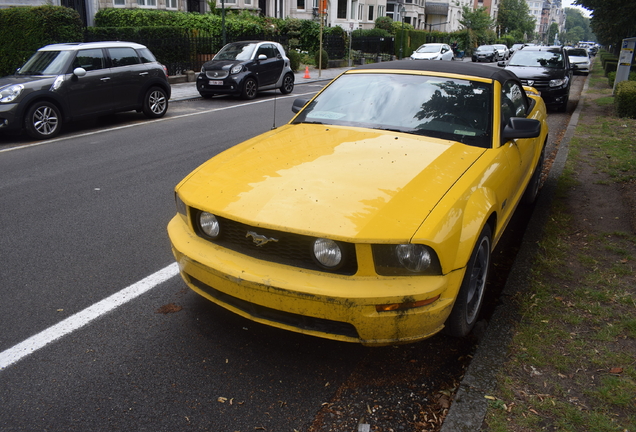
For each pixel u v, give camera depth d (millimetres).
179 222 3256
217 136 9758
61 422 2486
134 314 3475
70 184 6480
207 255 2877
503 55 47750
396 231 2510
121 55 11023
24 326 3303
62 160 7793
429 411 2627
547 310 3447
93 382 2781
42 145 8945
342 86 4355
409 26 49000
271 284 2615
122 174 6969
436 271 2596
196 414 2559
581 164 7570
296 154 3316
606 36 22562
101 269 4137
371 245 2500
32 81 9383
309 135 3697
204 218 2928
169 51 18812
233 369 2914
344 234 2477
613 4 15648
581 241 4680
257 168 3141
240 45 16328
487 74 4199
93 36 16297
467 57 60594
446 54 35312
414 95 4004
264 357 3031
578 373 2805
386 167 3053
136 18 21672
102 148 8656
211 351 3076
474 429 2400
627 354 2979
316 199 2713
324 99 4293
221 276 2785
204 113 12750
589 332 3199
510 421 2445
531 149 4742
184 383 2787
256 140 3770
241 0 29891
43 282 3896
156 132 10141
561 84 13094
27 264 4199
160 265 4234
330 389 2771
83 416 2529
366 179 2895
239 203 2787
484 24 66688
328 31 31844
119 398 2662
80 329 3281
